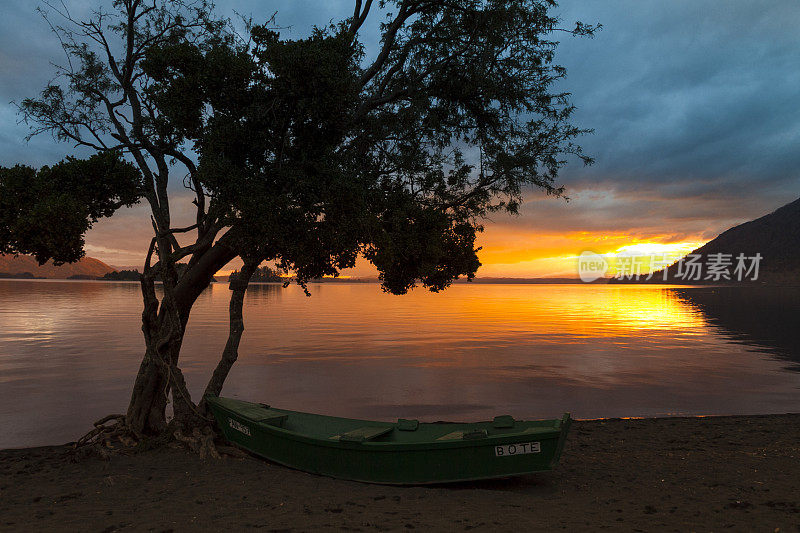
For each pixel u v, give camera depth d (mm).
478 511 6828
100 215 10867
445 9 11367
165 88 9758
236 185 8859
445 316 68562
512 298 145375
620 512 6840
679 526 6203
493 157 11711
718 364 28391
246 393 19781
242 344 35625
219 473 8891
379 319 62031
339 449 8539
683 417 15438
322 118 9406
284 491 7832
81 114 11211
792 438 12258
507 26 10844
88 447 10250
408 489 7977
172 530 6094
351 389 20734
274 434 9281
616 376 24219
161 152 10844
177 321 10781
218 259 10992
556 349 34688
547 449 7504
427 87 11500
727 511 6875
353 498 7461
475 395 19656
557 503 7293
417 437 8953
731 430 13375
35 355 28906
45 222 8258
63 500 7504
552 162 11453
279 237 8930
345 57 9477
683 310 89875
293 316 65125
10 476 8992
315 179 9336
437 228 10656
